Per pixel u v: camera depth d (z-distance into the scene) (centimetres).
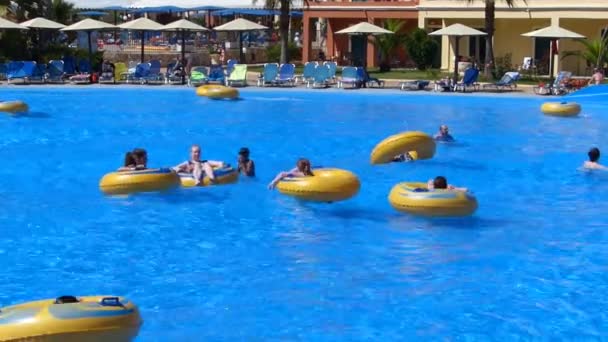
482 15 4150
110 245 1155
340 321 889
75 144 2039
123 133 2222
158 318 896
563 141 2122
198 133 2231
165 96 3080
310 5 4694
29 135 2167
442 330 867
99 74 3547
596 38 3975
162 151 1975
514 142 2095
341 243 1169
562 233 1238
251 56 4944
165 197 1400
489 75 3606
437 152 1923
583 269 1068
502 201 1448
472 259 1103
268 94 3153
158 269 1055
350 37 4766
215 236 1198
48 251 1127
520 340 842
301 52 5050
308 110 2716
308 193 1352
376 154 1769
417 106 2830
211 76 3438
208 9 4750
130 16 6372
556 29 3228
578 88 3188
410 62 4559
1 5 4103
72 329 713
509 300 953
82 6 4912
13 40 3878
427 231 1230
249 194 1431
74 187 1520
